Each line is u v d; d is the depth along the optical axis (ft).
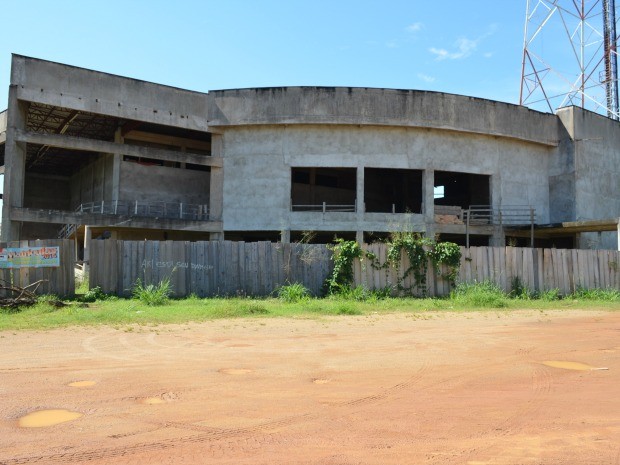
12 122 96.99
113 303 57.00
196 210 120.98
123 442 16.14
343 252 66.59
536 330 40.78
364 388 22.68
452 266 68.23
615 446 15.69
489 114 116.26
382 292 66.03
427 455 15.05
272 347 32.53
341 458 14.84
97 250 62.90
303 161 110.42
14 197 97.19
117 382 23.53
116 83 104.47
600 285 75.05
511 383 23.65
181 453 15.25
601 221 100.63
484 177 129.29
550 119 124.57
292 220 109.40
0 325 40.01
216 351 31.07
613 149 132.16
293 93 109.19
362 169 110.52
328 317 48.34
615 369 26.63
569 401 20.66
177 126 108.58
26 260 60.75
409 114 110.32
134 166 116.16
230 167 111.65
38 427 17.54
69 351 30.78
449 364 27.73
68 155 130.62
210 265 65.46
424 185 112.06
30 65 98.58
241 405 20.08
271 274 66.39
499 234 114.01
